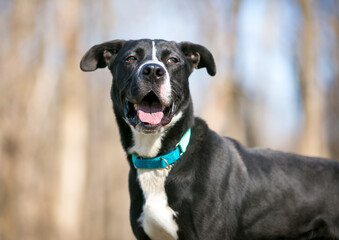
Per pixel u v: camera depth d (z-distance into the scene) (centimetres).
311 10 1547
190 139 428
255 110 1828
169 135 420
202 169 418
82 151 1504
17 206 1520
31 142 1566
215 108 1570
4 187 1522
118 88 444
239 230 440
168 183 416
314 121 1478
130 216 440
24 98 1566
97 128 2486
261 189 443
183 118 427
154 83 411
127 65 440
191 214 411
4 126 1538
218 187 418
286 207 448
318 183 457
